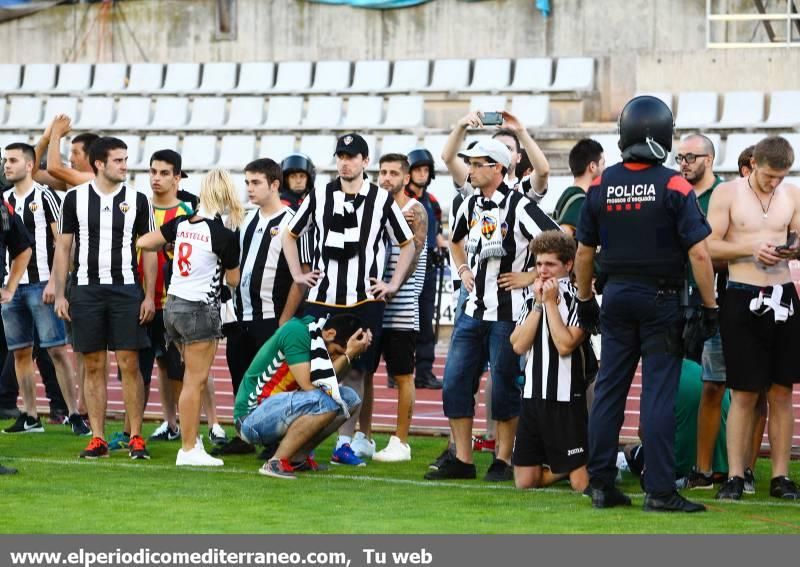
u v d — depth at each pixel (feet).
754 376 84.43
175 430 112.16
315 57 258.78
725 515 78.18
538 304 86.63
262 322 105.19
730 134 211.41
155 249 97.30
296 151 233.14
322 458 103.65
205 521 75.05
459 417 93.81
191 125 247.50
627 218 78.64
